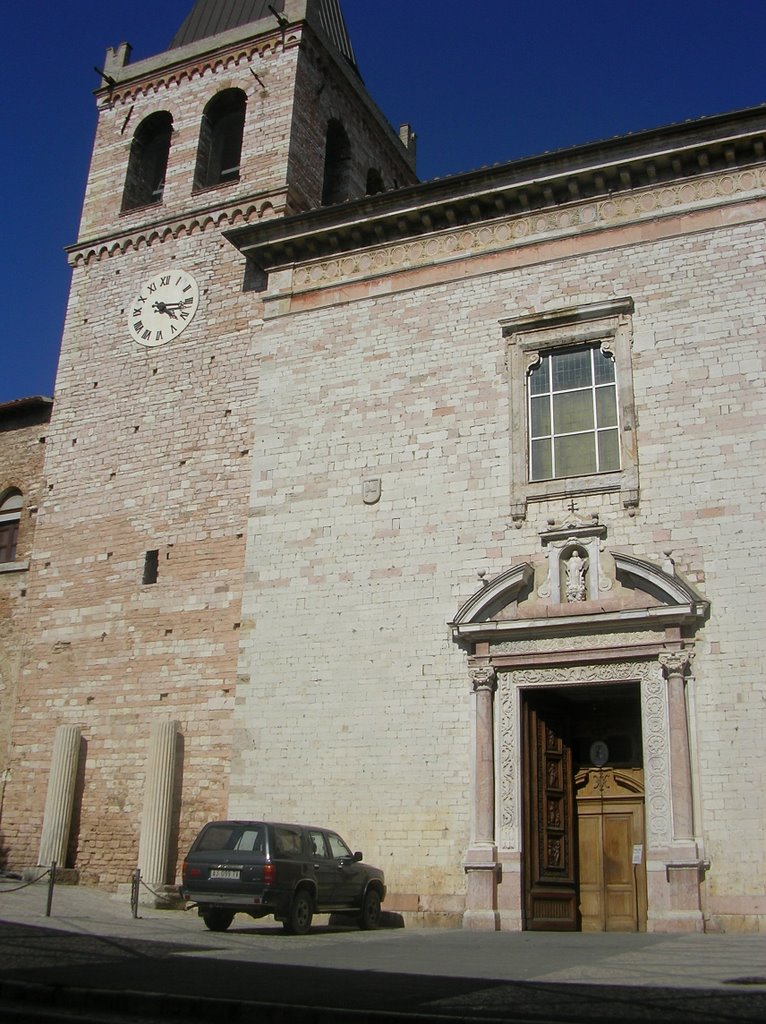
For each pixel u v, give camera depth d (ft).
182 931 53.67
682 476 67.67
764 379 67.82
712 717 62.23
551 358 74.90
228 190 98.63
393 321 81.00
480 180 79.41
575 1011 26.61
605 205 76.54
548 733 68.80
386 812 68.49
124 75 111.04
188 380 91.15
